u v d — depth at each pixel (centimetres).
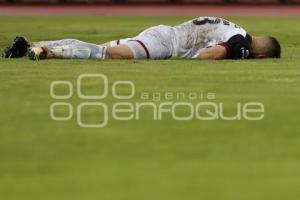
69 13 8706
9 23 6938
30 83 2655
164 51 3328
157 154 1809
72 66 3061
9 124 2086
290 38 5275
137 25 6712
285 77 2852
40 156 1794
